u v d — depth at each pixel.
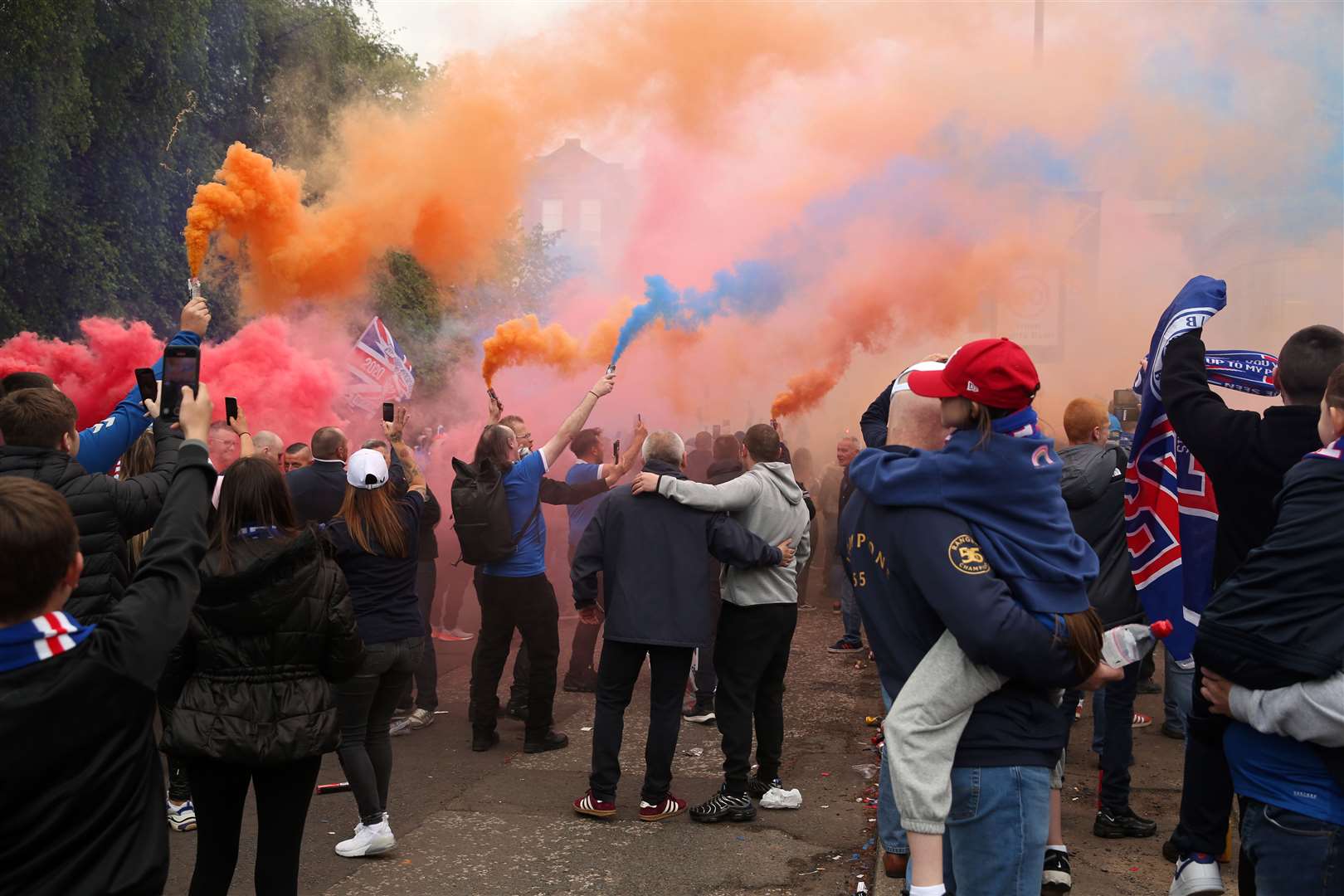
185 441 2.27
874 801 5.39
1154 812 5.16
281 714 3.26
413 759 6.18
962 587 2.26
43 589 1.79
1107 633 2.41
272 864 3.38
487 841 4.84
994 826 2.36
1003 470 2.31
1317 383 2.75
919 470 2.37
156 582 2.00
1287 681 2.19
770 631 5.12
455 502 6.15
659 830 5.01
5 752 1.72
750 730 5.15
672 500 5.11
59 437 3.49
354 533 4.53
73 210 14.54
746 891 4.29
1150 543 3.64
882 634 2.50
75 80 13.00
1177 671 4.26
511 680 8.28
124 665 1.86
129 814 1.86
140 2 14.34
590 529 5.30
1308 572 2.20
